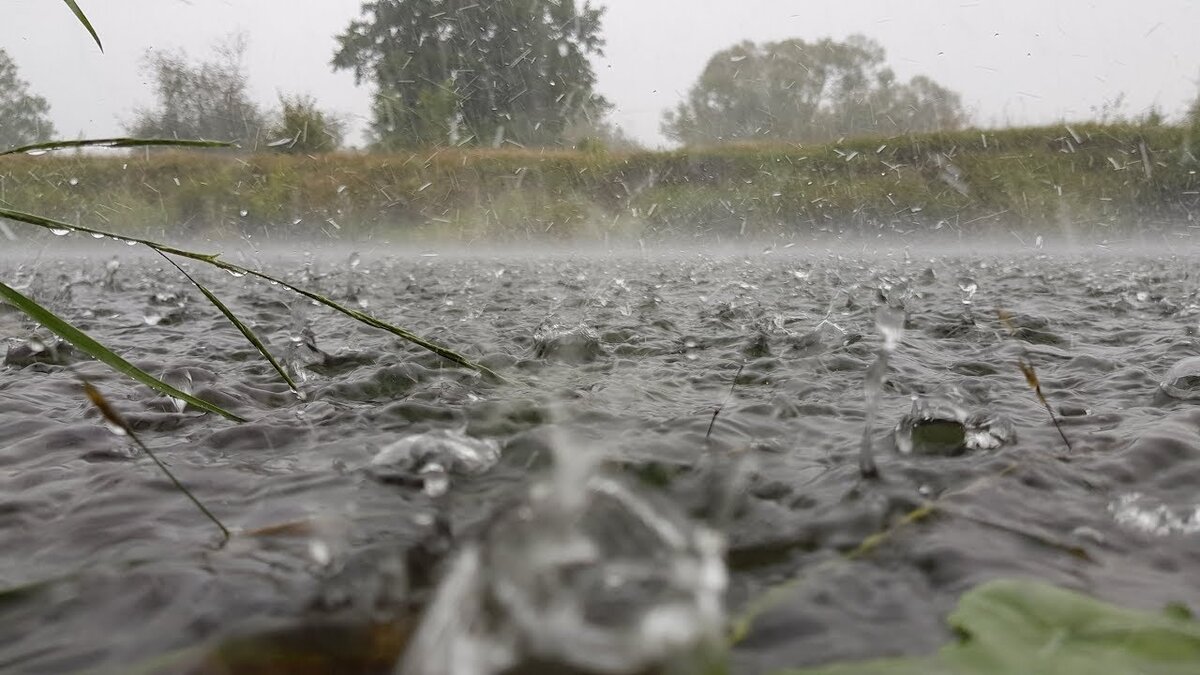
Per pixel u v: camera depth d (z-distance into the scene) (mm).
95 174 12367
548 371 1712
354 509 781
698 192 13336
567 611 469
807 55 13570
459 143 12211
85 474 901
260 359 1870
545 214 12617
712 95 12047
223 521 753
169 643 537
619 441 1054
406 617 571
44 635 546
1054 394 1399
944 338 2219
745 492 844
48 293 3580
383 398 1397
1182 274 4785
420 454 937
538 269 6203
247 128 13336
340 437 1093
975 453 977
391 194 12883
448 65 11875
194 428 1149
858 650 527
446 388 1472
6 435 1072
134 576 628
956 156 13469
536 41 10367
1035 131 13578
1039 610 548
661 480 884
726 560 676
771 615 577
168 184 12539
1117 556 684
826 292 3822
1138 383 1474
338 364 1771
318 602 590
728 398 1394
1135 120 12477
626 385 1526
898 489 846
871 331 2311
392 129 12820
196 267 6566
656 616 466
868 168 13539
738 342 2105
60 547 691
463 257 8922
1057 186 12008
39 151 841
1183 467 905
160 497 823
